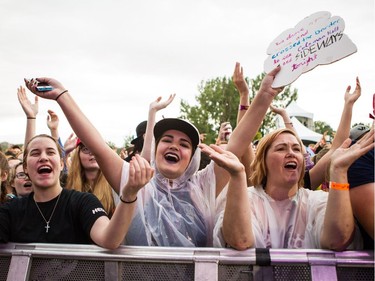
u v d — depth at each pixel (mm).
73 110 1906
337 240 1522
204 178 2119
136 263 1548
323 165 2525
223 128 3691
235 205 1589
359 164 1616
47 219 1853
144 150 2811
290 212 1935
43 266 1606
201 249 1528
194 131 2074
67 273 1586
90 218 1781
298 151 2002
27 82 1876
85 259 1576
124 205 1535
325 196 1906
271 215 1905
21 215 1872
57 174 1931
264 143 2033
